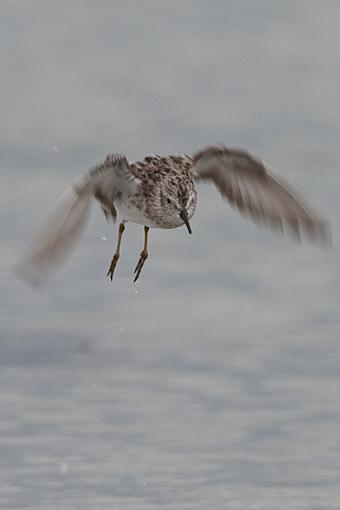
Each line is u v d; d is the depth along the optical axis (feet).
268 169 35.68
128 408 48.26
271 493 41.24
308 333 55.26
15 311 58.08
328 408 47.73
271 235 67.51
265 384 50.11
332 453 44.06
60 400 49.06
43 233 31.14
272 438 45.42
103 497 41.11
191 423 46.91
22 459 43.98
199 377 51.08
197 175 37.17
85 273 62.90
